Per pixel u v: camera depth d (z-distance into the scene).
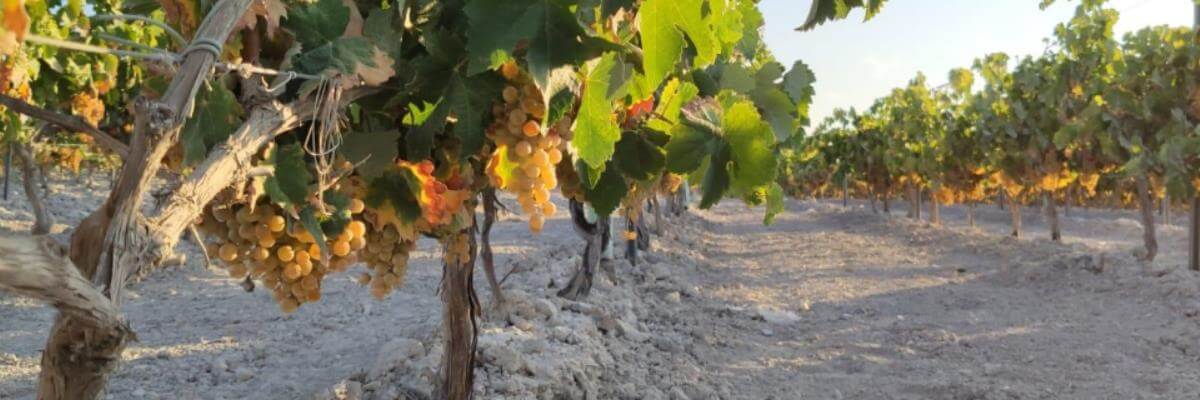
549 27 2.03
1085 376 7.15
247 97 1.76
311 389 5.43
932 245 17.95
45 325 7.78
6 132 7.65
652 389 6.10
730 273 13.77
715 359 7.75
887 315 10.03
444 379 4.16
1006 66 18.36
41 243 1.20
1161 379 6.94
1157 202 24.72
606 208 2.72
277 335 7.30
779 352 8.16
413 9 2.32
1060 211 33.19
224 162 1.61
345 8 2.05
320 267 2.12
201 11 1.88
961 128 20.31
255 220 1.93
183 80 1.51
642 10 2.08
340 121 2.09
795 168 44.00
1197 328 8.67
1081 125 13.53
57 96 8.20
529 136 2.22
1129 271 11.82
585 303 8.22
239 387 5.64
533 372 5.49
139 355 6.51
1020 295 11.32
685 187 21.80
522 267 10.79
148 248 1.41
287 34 2.01
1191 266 12.07
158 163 1.41
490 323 6.68
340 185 2.16
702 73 3.27
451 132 2.48
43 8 2.56
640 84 2.51
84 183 23.38
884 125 27.16
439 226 2.56
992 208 35.78
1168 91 12.52
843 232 22.27
